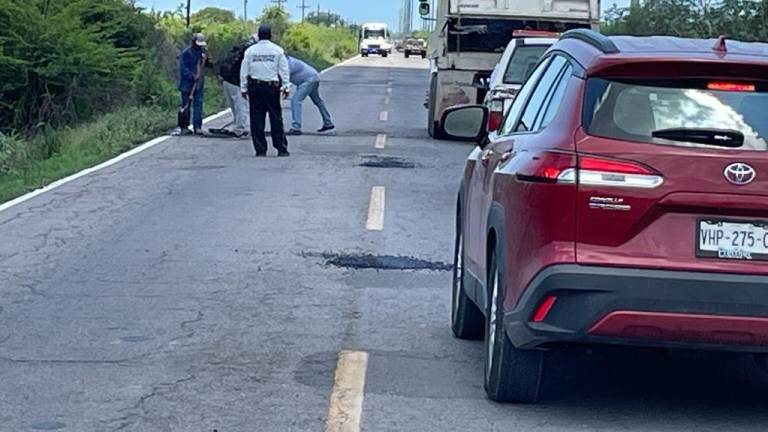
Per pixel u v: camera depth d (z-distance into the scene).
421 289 10.51
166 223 13.77
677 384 7.79
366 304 9.88
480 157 8.23
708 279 6.12
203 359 8.09
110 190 16.64
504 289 6.76
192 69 24.92
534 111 7.43
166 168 19.20
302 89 25.36
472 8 24.08
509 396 7.05
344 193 16.34
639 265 6.16
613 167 6.21
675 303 6.13
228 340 8.61
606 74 6.55
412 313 9.60
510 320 6.62
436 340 8.73
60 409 6.95
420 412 6.95
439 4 25.31
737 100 6.45
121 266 11.31
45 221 13.95
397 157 21.08
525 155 6.69
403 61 86.38
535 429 6.67
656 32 29.42
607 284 6.14
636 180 6.18
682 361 8.33
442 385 7.55
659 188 6.17
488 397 7.23
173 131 25.62
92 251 12.07
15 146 21.80
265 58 20.72
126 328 8.93
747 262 6.17
